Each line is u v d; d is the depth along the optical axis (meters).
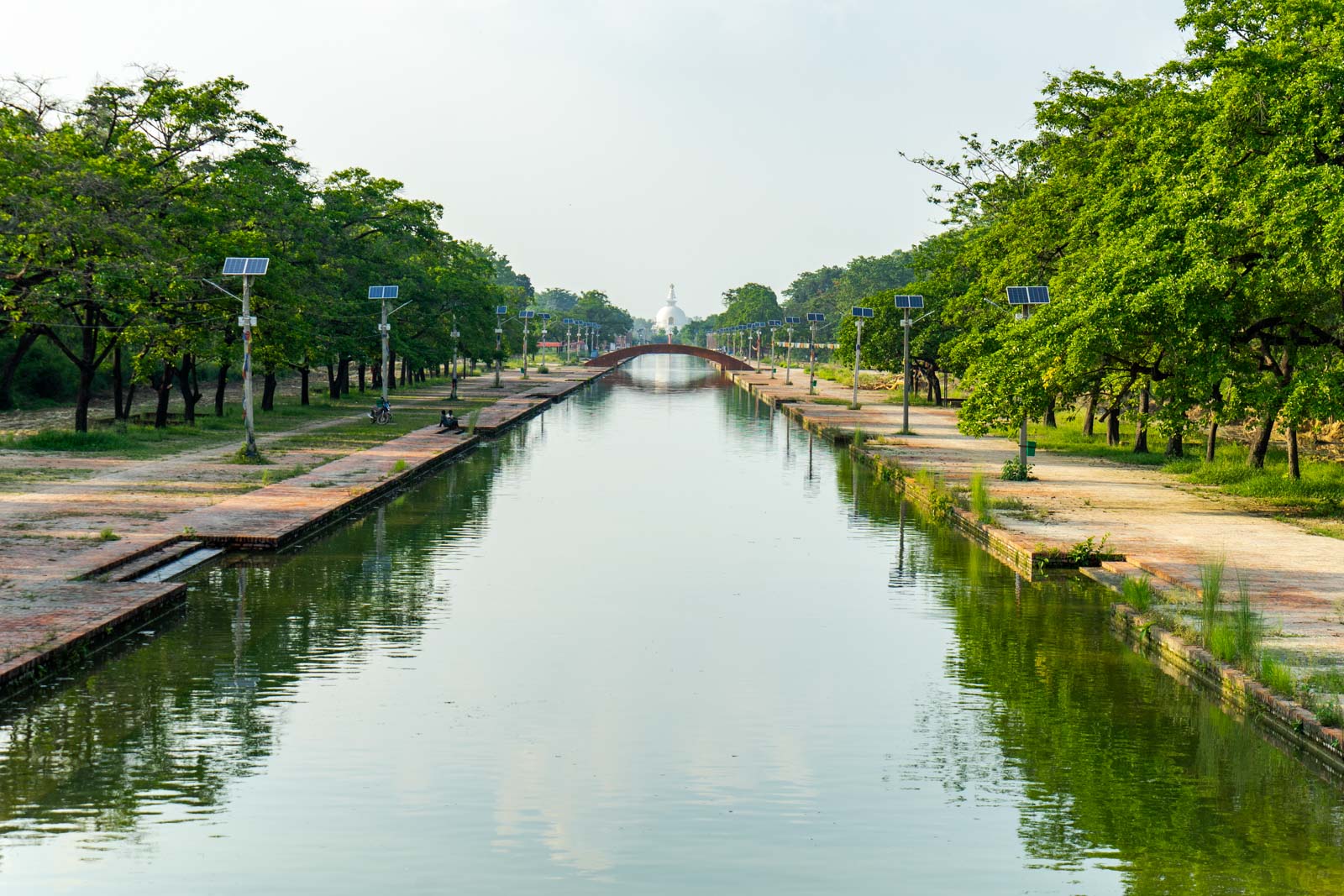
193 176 51.75
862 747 16.36
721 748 16.23
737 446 60.25
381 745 16.12
